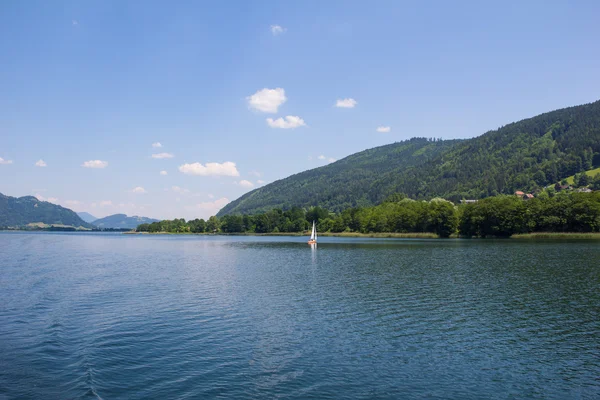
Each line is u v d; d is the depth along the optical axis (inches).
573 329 1283.2
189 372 965.2
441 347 1131.9
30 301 1755.7
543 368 986.1
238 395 850.8
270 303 1683.1
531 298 1708.9
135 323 1382.9
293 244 6545.3
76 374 954.7
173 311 1553.9
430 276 2347.4
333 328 1312.7
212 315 1487.5
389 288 1982.0
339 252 4318.4
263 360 1038.4
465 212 7052.2
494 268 2628.0
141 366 999.6
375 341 1182.9
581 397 844.0
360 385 896.9
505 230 6471.5
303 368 988.6
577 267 2591.0
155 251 5034.5
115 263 3427.7
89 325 1363.2
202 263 3398.1
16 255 4315.9
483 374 953.5
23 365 1011.3
